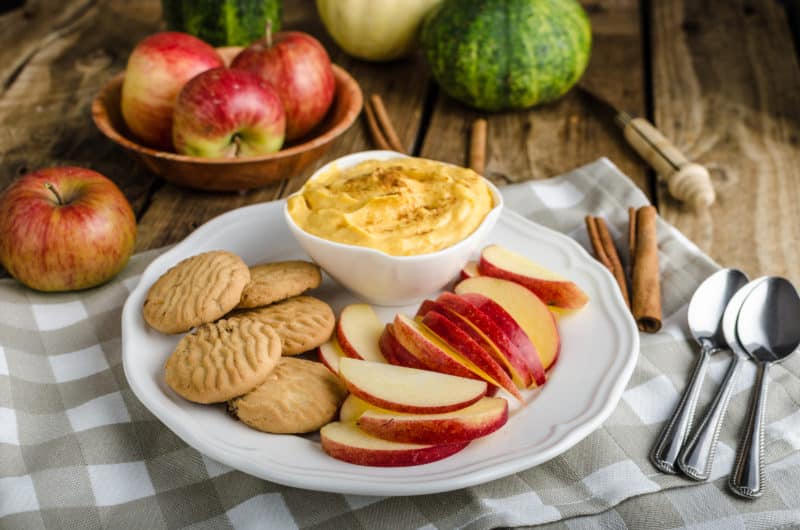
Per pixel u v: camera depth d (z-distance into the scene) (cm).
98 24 105
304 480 55
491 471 56
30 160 85
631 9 108
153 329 65
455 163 86
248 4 93
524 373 62
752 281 69
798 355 66
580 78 97
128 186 83
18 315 69
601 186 80
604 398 60
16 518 58
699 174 80
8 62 98
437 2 95
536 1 89
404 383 60
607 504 58
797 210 81
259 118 77
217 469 60
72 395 64
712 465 60
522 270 69
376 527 57
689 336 68
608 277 68
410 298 68
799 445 61
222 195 82
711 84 96
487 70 88
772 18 105
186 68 80
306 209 68
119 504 59
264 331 62
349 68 99
